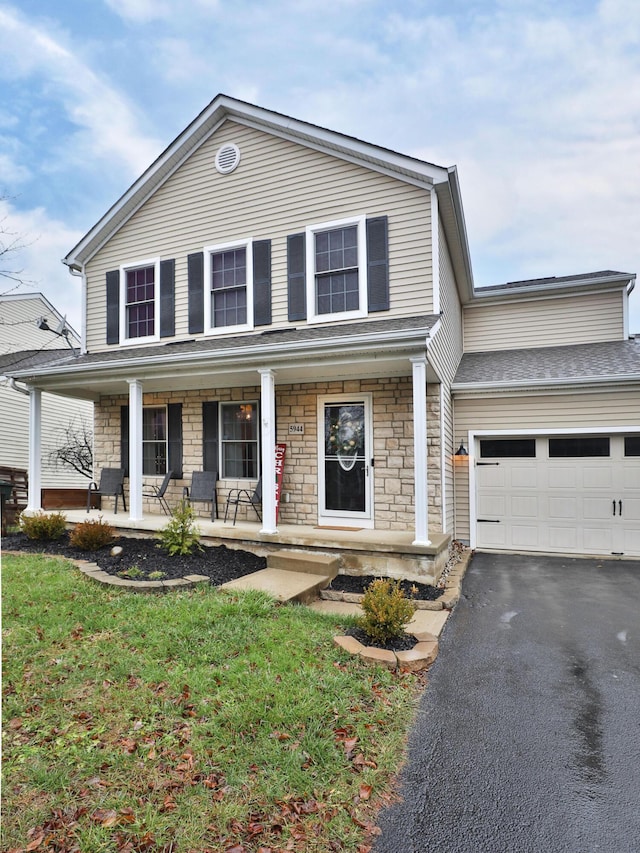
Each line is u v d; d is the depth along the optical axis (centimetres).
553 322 1111
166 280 942
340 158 810
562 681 379
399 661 385
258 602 480
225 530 730
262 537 698
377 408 775
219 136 907
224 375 765
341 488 795
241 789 243
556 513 876
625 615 534
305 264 824
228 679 339
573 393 866
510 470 903
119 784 244
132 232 984
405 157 745
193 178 928
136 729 286
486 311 1159
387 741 291
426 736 303
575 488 867
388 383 771
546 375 880
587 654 431
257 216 870
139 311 984
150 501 952
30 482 914
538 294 1109
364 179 794
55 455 1627
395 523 754
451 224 814
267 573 614
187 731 284
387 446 767
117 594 513
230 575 604
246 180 881
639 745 296
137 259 977
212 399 905
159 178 954
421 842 220
